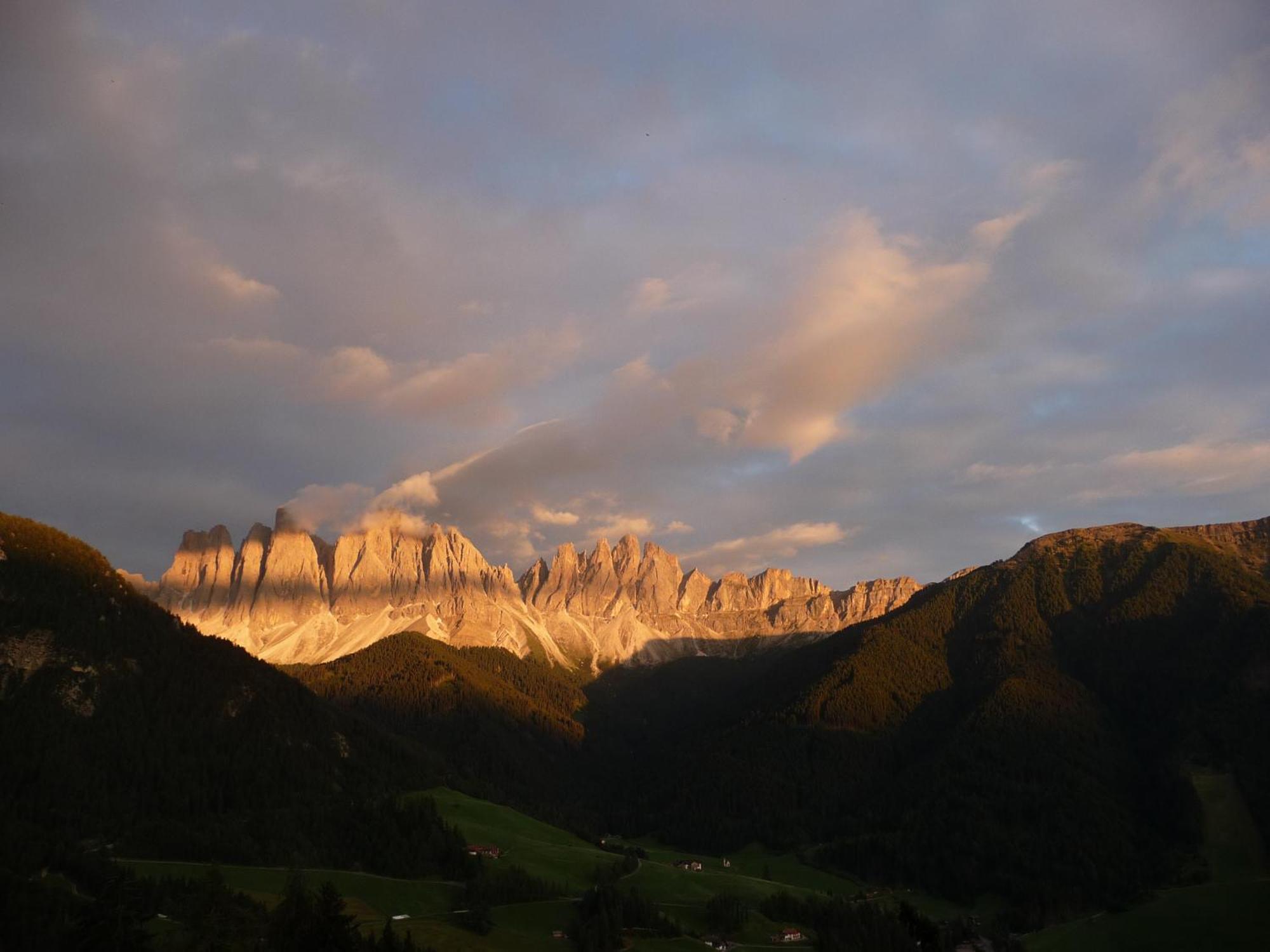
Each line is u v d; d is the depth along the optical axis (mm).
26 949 151375
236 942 150875
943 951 199500
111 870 190375
